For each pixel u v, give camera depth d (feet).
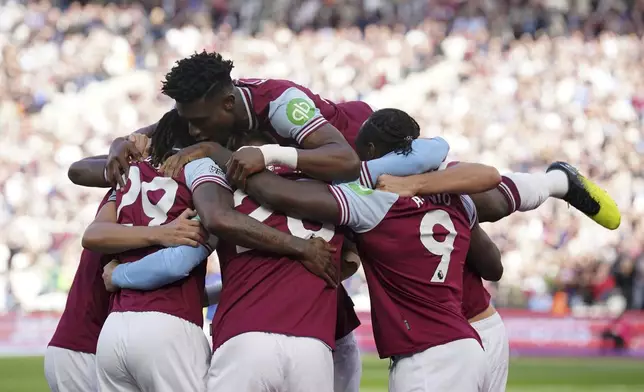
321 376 17.46
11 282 62.90
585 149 85.10
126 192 19.13
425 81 90.33
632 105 91.04
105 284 18.89
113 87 83.66
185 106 18.38
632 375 50.14
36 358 53.57
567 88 90.53
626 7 102.99
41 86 83.10
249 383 17.06
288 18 99.09
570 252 72.59
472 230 20.24
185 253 17.94
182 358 17.93
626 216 77.82
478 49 94.94
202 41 91.66
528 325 63.05
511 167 83.35
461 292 18.98
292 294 17.48
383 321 18.53
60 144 77.15
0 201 69.41
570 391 43.27
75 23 90.84
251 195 17.90
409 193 18.21
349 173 18.01
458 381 18.01
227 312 17.69
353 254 20.04
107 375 18.33
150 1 96.68
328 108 20.45
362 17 100.12
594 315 65.31
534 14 101.04
